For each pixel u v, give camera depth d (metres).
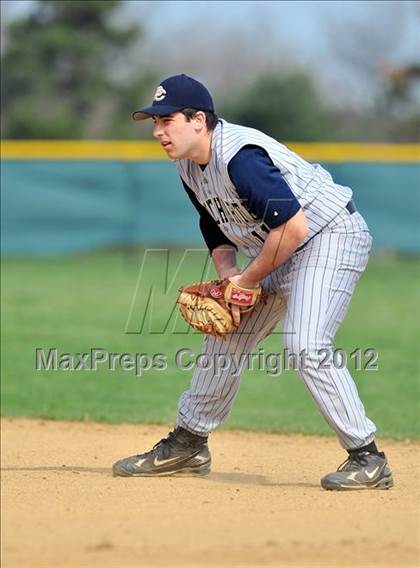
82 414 24.03
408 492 15.65
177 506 14.44
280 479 17.06
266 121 94.50
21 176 50.75
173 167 50.69
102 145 50.78
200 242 50.84
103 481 16.14
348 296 15.59
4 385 27.83
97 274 49.12
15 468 17.83
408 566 12.16
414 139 95.94
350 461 15.83
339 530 13.38
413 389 27.58
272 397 26.92
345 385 15.50
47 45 96.19
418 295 45.25
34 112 95.81
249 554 12.44
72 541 12.76
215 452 19.97
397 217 50.97
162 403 25.53
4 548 12.49
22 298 42.78
